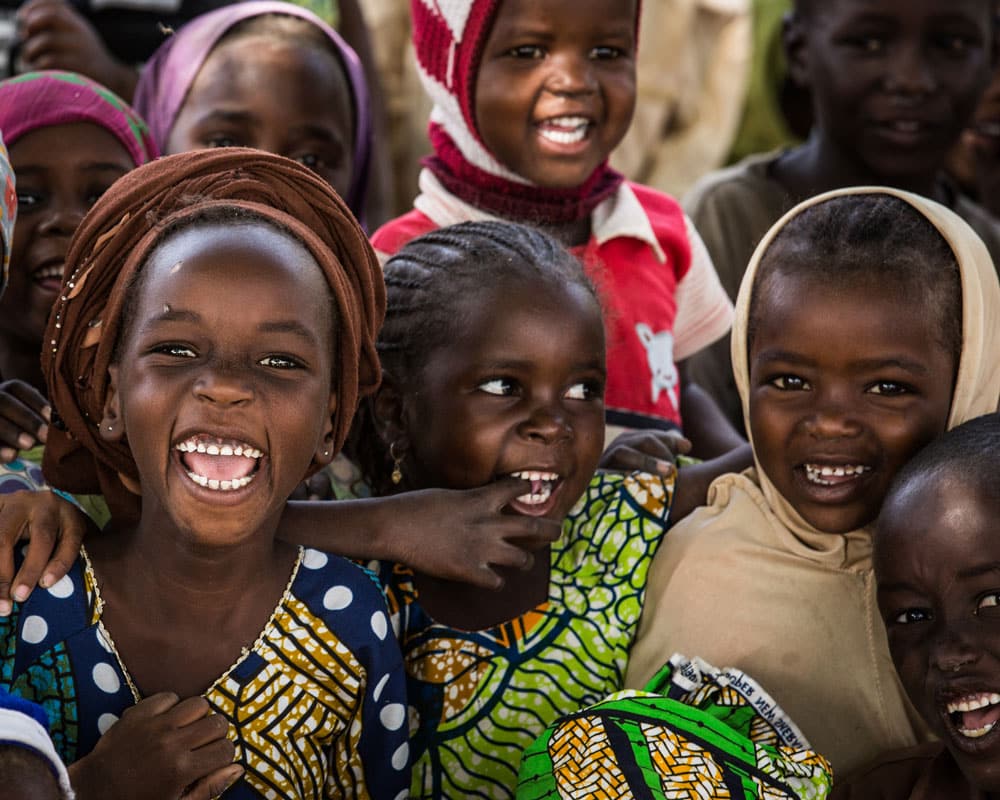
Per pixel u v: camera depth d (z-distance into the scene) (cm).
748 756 242
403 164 613
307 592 252
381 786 261
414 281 284
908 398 272
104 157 333
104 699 242
